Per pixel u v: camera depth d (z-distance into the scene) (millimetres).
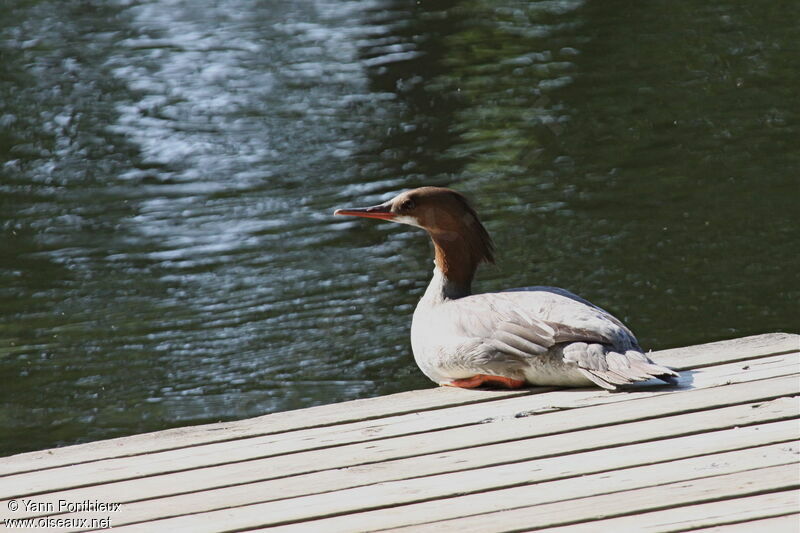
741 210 14289
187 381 11320
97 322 12594
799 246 13211
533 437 6070
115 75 21453
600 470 5520
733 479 5242
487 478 5566
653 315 11914
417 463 5855
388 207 8047
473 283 12852
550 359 6801
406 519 5180
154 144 18109
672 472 5398
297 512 5355
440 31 22906
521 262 13320
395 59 21484
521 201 15102
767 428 5820
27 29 24703
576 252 13500
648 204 14711
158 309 12812
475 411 6617
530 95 19062
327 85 20297
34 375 11516
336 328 12156
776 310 11852
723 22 21688
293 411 6902
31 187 16672
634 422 6113
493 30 22688
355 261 13766
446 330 7445
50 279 13719
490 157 16688
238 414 10609
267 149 17672
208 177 16734
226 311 12672
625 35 21594
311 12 25062
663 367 6441
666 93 18531
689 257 13180
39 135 18672
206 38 23500
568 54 20891
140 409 10789
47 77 21453
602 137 17078
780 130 16641
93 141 18391
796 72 18812
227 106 19609
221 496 5637
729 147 16250
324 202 15547
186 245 14500
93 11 26141
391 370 11336
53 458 6355
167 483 5867
